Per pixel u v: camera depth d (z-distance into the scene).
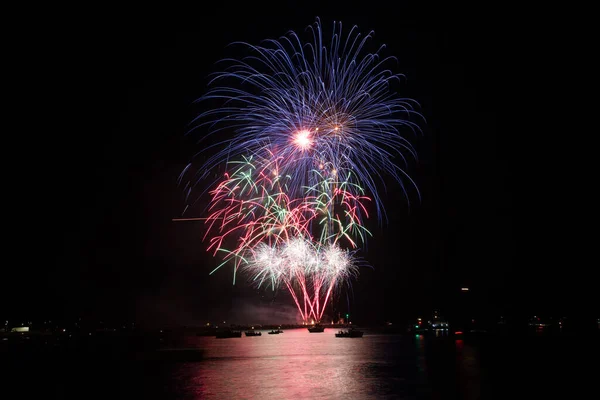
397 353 96.31
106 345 140.75
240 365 77.12
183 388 53.19
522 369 64.38
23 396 49.53
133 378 61.75
